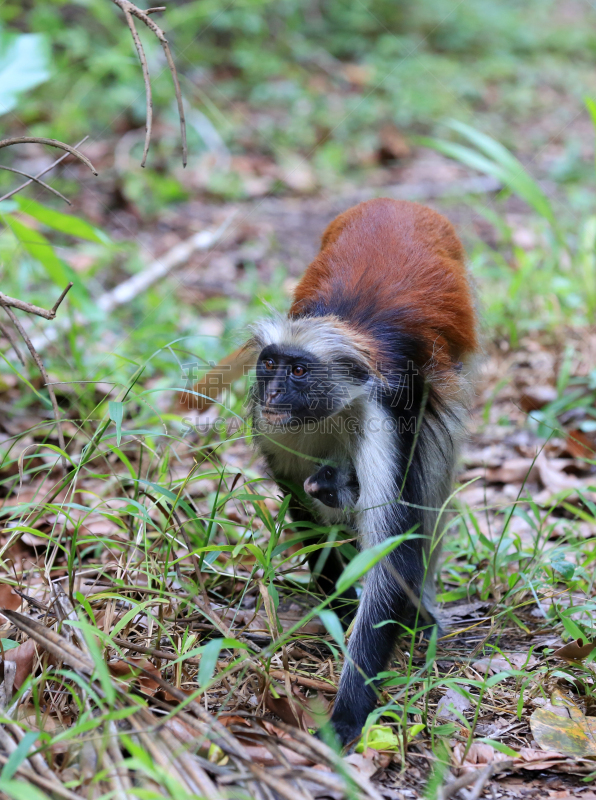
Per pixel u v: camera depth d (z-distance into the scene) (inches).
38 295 337.4
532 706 167.6
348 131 668.1
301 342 181.5
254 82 703.1
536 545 206.2
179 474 264.2
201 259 449.1
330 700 166.1
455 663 183.5
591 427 275.9
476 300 241.0
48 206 471.2
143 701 142.4
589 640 177.9
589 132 724.7
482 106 776.3
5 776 113.7
